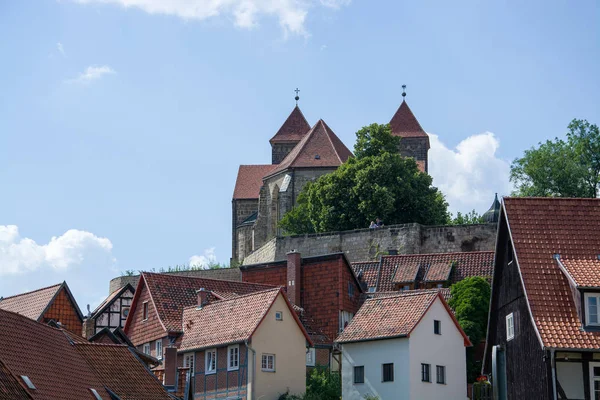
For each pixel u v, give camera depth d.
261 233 152.62
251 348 79.44
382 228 117.94
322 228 129.62
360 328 83.19
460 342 83.06
